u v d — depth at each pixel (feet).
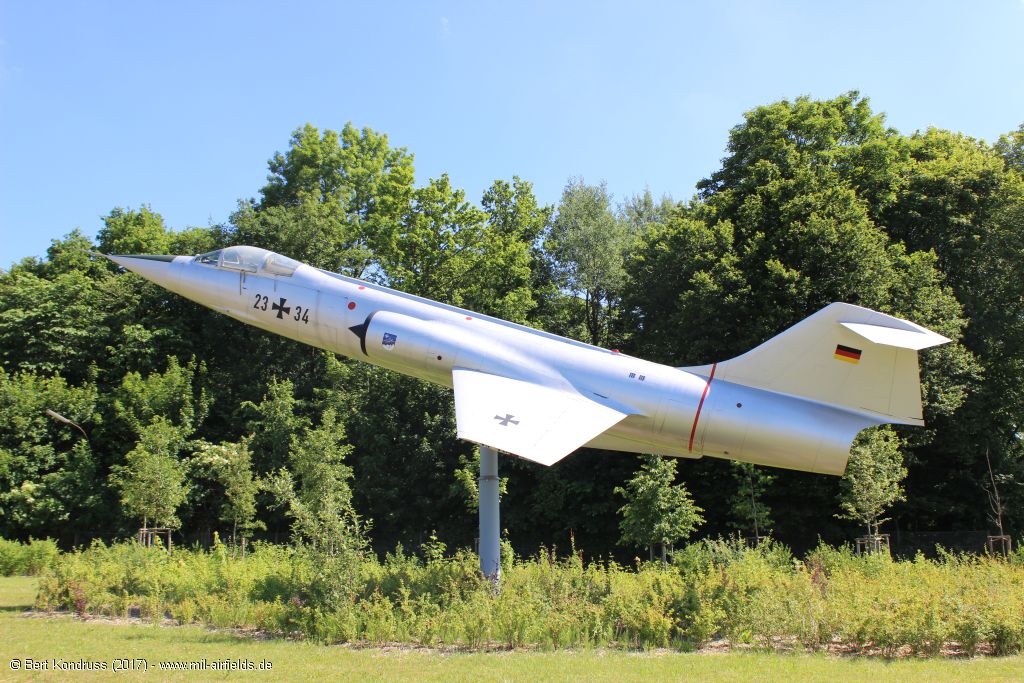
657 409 43.68
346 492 79.25
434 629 36.73
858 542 68.44
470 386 43.57
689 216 106.73
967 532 89.71
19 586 62.54
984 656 33.58
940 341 37.52
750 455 43.42
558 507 95.61
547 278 137.49
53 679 28.35
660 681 27.84
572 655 33.83
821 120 107.86
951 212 100.78
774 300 88.22
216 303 57.98
